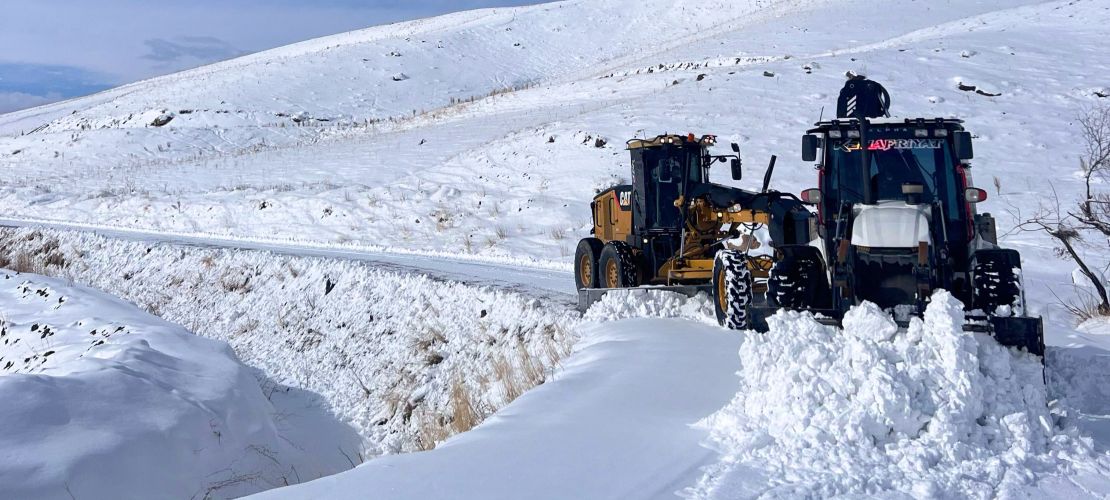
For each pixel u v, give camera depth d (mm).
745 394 6316
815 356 5824
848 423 5375
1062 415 5883
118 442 8164
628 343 9297
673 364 8133
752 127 28891
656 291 11336
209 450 9234
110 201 33906
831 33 54625
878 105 9406
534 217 24422
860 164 8773
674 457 5434
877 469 5020
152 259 23656
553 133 31578
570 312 12359
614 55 73562
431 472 5289
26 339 14102
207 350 12805
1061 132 25562
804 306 8570
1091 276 11523
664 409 6648
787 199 11000
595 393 7230
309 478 10227
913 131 8656
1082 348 8906
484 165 30703
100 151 49094
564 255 20344
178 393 9945
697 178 12531
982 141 25656
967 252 8273
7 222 31266
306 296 18438
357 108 59625
